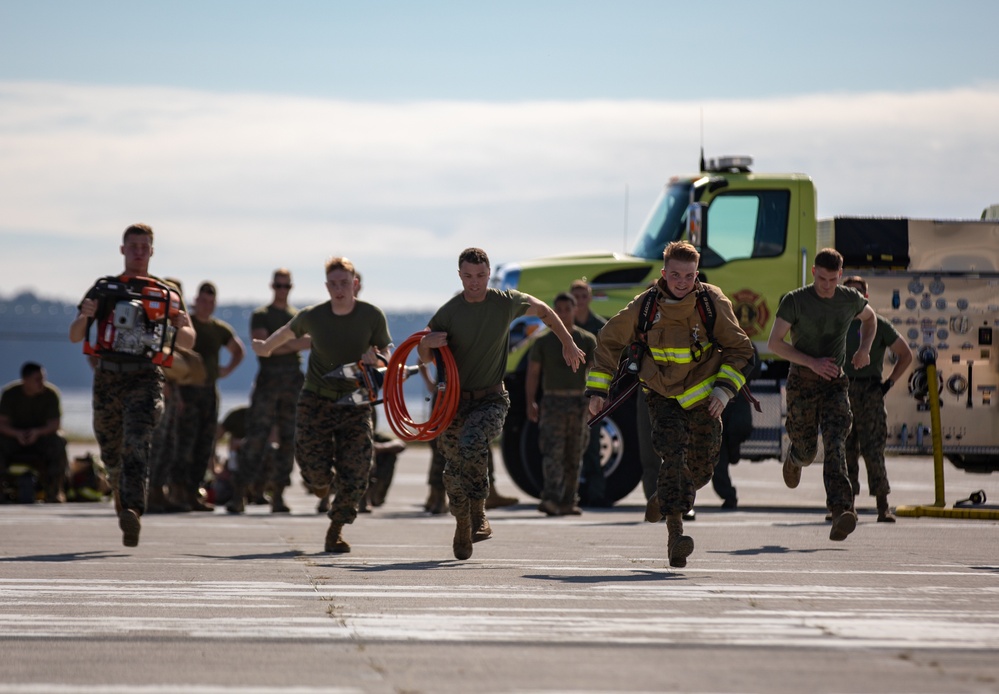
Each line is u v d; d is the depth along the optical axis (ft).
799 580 50.26
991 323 100.58
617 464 102.99
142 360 64.34
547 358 92.32
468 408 58.85
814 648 35.53
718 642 36.37
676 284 53.52
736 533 73.87
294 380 100.12
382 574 52.44
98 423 65.31
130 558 59.16
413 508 104.68
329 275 63.77
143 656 34.37
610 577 51.34
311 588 47.65
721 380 53.47
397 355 59.62
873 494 82.94
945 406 100.42
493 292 58.75
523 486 105.19
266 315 100.17
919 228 100.99
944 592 46.80
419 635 37.45
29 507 104.63
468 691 30.17
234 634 37.58
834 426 67.26
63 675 31.91
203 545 66.69
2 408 113.39
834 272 67.00
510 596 45.44
